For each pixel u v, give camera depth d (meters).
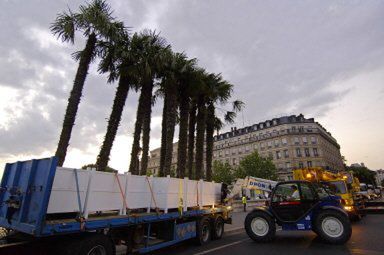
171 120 12.30
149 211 6.50
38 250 4.64
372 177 81.88
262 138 67.69
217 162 53.97
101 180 5.33
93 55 10.54
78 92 9.32
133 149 11.52
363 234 9.34
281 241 8.67
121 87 10.90
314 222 8.19
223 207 9.98
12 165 5.50
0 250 4.24
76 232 4.65
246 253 6.99
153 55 12.04
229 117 16.98
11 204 4.82
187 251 7.38
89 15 9.95
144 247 6.21
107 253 4.92
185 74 13.26
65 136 8.70
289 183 9.00
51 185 4.29
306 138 62.72
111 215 5.56
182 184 7.61
